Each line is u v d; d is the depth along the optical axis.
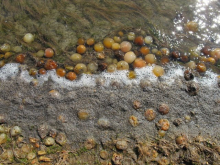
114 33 0.92
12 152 0.69
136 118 0.73
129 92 0.77
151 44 0.90
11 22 0.93
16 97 0.76
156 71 0.81
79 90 0.77
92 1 0.99
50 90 0.77
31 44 0.89
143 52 0.87
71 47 0.89
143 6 0.98
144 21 0.95
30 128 0.72
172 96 0.76
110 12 0.96
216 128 0.73
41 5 0.97
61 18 0.95
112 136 0.71
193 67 0.83
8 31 0.91
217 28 0.94
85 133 0.71
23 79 0.80
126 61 0.84
